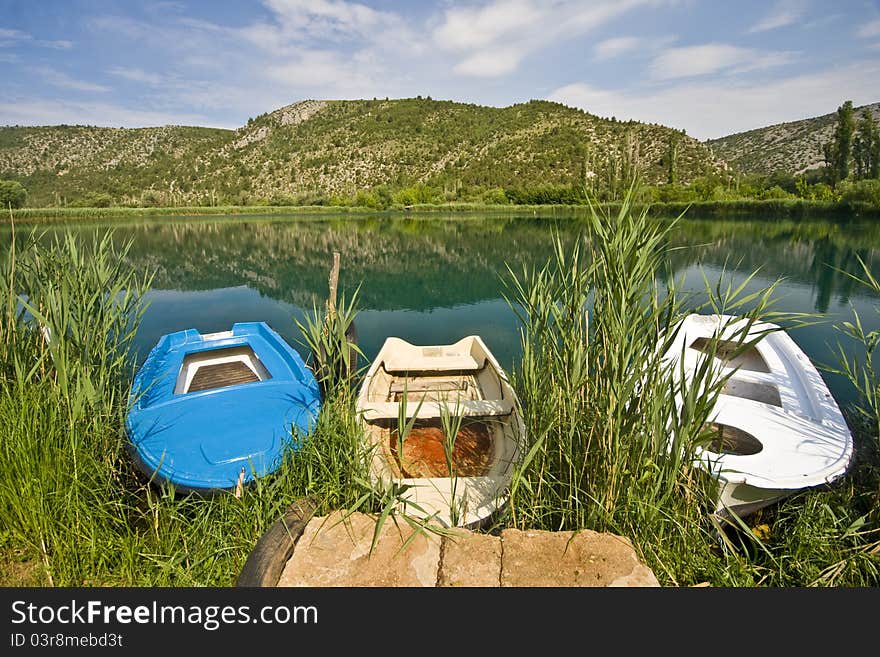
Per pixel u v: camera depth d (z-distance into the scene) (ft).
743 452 12.36
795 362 15.99
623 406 7.93
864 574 8.27
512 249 63.16
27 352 11.75
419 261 53.93
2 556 8.41
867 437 13.09
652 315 8.27
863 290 34.81
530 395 10.39
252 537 8.91
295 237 81.76
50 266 12.44
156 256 58.29
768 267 43.29
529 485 8.74
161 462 10.23
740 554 9.76
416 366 17.51
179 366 16.35
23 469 8.75
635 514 8.16
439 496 9.95
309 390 14.19
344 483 9.37
